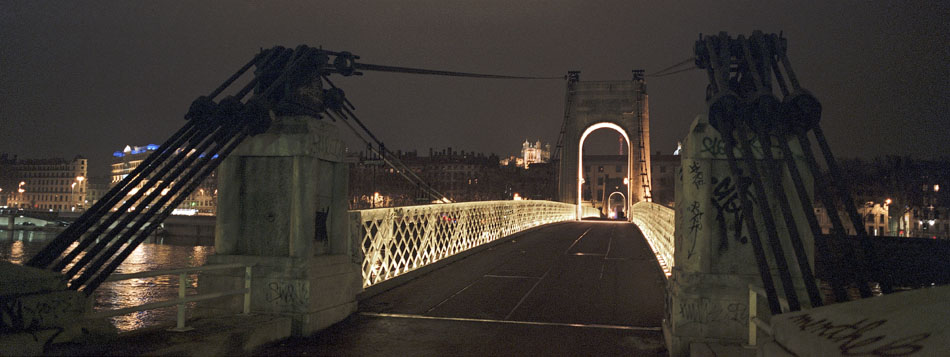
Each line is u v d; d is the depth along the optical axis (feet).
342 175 27.40
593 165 377.09
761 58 21.79
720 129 19.89
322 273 24.73
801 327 9.92
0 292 14.88
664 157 376.07
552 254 55.57
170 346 17.54
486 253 56.39
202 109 22.71
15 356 14.55
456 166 408.46
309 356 20.83
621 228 100.42
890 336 7.55
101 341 17.34
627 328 26.12
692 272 20.63
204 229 238.27
